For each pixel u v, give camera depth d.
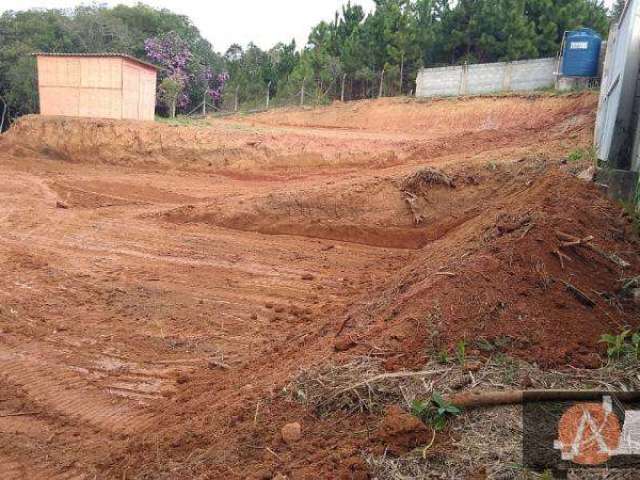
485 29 30.47
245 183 15.61
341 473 3.20
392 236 10.27
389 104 27.44
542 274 4.95
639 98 8.16
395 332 4.46
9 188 14.62
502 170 10.42
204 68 37.06
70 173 16.86
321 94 34.69
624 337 4.34
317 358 4.77
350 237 10.62
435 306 4.57
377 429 3.51
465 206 10.04
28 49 32.16
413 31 32.06
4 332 6.96
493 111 23.14
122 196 14.14
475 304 4.53
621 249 6.06
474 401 3.51
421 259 8.18
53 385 5.78
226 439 4.05
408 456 3.25
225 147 17.31
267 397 4.39
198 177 16.55
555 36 30.09
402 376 3.88
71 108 20.38
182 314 7.50
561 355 4.00
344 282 8.58
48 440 4.86
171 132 18.19
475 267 5.01
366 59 33.69
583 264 5.40
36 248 10.21
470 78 27.61
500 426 3.37
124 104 19.98
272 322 7.20
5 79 32.16
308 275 8.84
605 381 3.72
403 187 10.72
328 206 10.96
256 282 8.62
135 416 5.21
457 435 3.35
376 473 3.17
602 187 8.02
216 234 11.10
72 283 8.58
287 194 11.40
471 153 14.47
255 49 45.06
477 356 4.02
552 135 14.98
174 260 9.65
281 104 34.69
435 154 15.84
